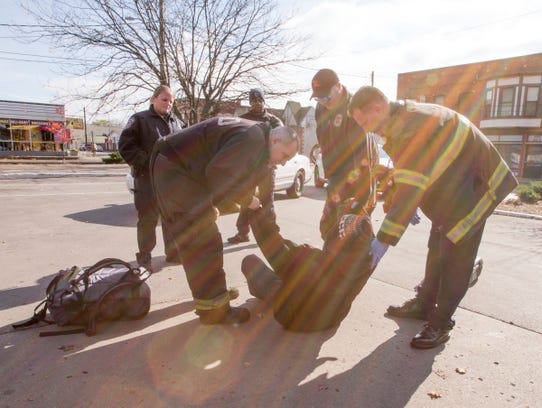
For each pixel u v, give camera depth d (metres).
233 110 21.11
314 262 2.79
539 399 2.16
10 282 3.70
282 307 2.82
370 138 3.44
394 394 2.18
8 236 5.46
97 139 72.25
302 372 2.37
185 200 2.75
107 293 2.80
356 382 2.28
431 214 2.57
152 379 2.26
